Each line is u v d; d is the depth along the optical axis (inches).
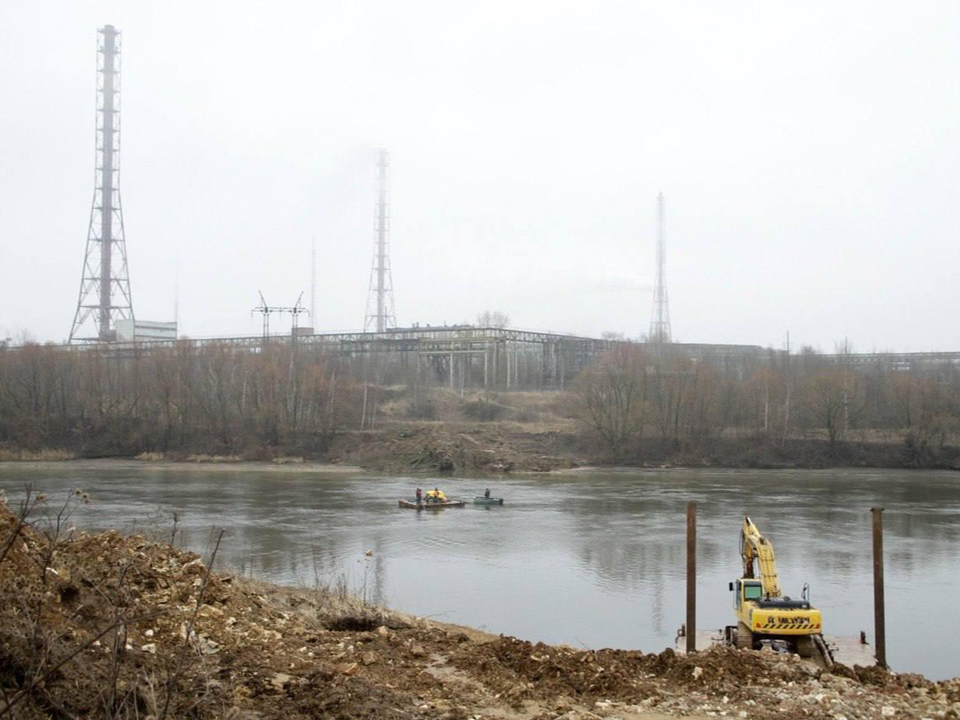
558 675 633.0
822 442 4094.5
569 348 6082.7
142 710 408.2
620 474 3693.4
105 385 4729.3
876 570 1030.4
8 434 4094.5
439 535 2025.1
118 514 2123.5
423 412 4849.9
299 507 2488.9
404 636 725.9
